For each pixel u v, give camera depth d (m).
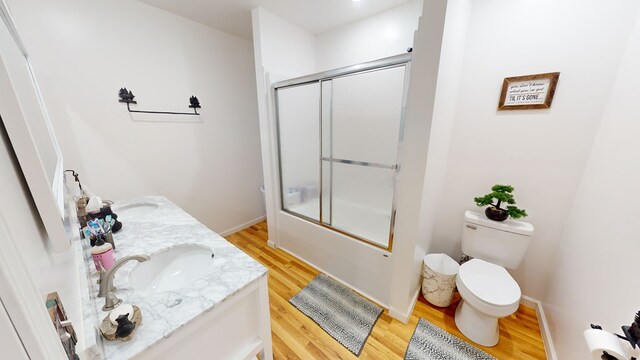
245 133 2.88
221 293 0.84
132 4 1.86
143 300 0.80
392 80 1.49
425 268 1.75
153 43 2.01
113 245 1.12
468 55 1.62
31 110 0.69
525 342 1.46
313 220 2.22
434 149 1.38
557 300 1.40
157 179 2.23
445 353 1.39
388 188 1.67
